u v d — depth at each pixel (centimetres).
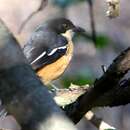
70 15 1923
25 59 224
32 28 1769
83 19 1941
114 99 379
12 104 212
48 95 216
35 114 209
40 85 219
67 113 377
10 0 1981
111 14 559
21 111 210
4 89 214
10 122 1574
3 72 216
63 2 1139
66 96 549
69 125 209
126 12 1947
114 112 1599
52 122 208
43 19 1770
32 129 206
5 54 218
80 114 367
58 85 1174
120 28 1902
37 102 213
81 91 556
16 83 216
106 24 1895
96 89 347
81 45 1728
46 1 859
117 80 354
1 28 224
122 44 1814
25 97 213
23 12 1927
